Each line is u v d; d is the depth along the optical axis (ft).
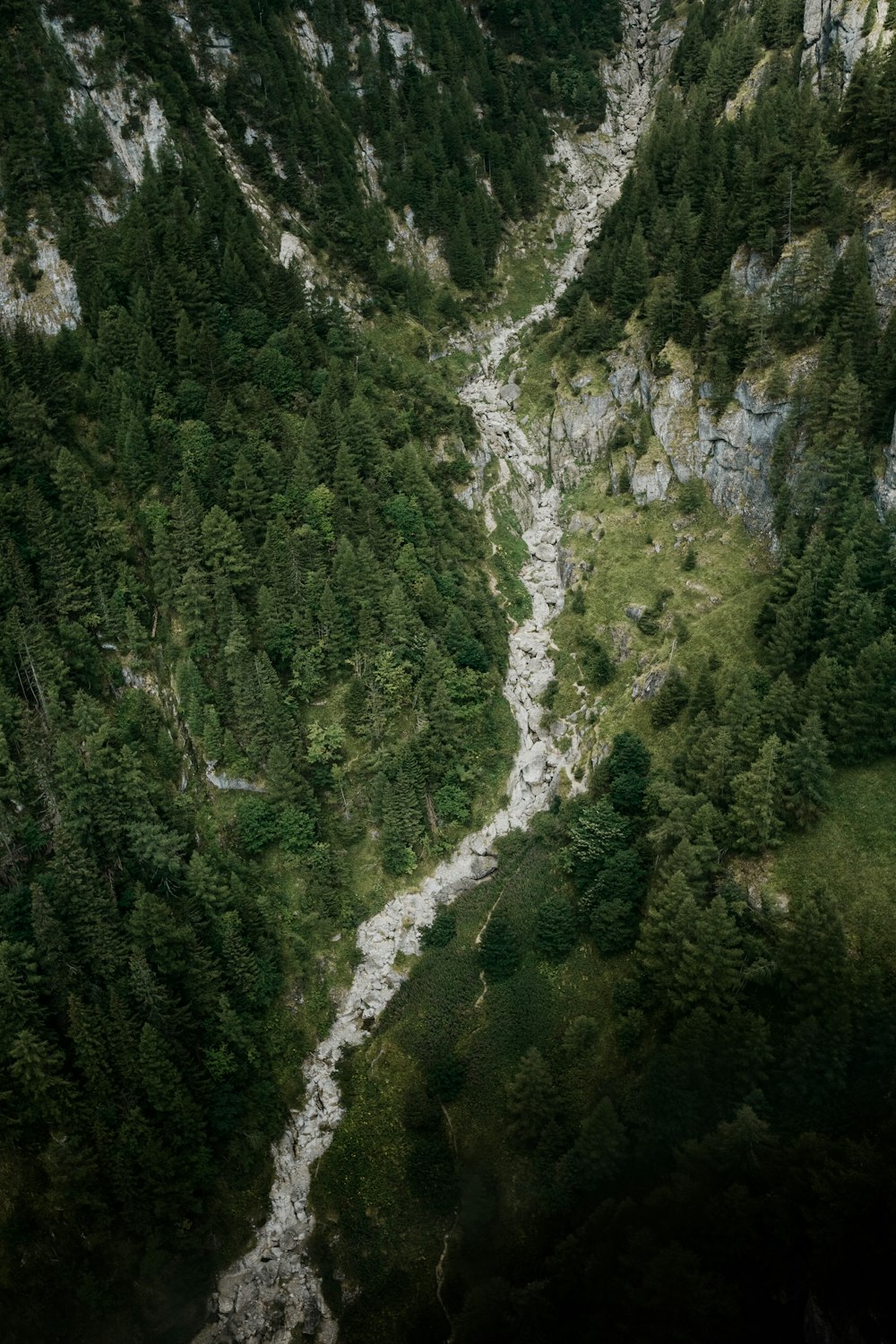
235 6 608.60
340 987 374.43
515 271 643.86
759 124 534.37
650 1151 290.76
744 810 324.39
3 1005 312.29
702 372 468.75
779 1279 247.50
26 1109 311.68
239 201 542.16
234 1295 320.29
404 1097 346.54
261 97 597.93
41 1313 299.58
